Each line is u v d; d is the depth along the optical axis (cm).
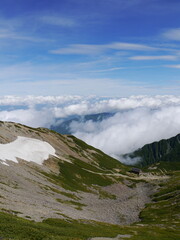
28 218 4938
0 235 3100
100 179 16562
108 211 10619
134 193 15862
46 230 4169
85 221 6581
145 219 9931
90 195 12669
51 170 13750
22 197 7012
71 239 3838
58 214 6350
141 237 6016
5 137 16638
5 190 6944
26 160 13075
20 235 3353
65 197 10206
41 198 8144
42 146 17512
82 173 15862
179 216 9800
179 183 16050
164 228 8019
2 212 4603
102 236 5050
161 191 15075
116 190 15562
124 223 9188
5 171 9294
